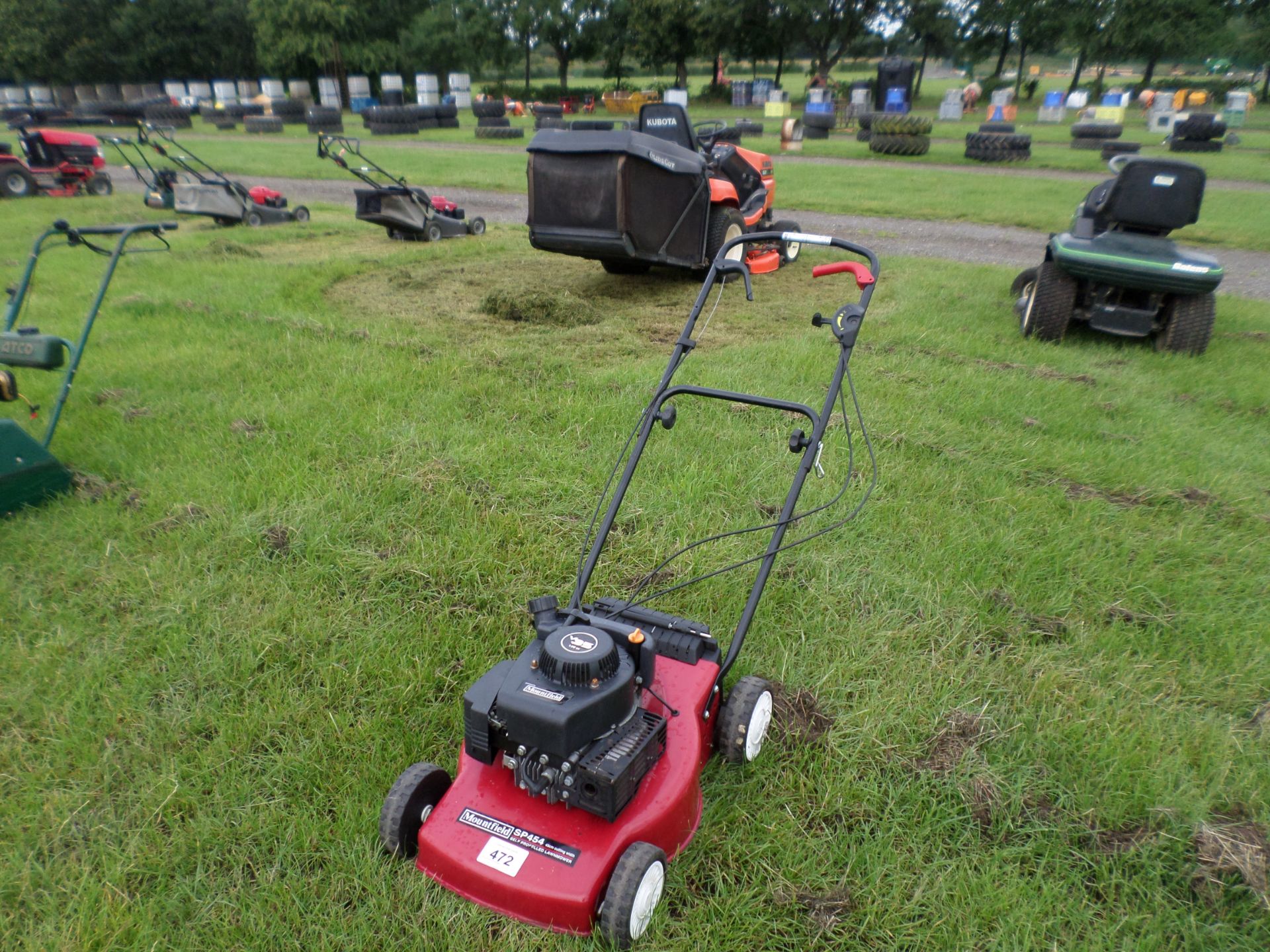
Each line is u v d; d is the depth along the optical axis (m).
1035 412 6.39
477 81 77.38
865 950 2.56
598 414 6.11
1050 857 2.89
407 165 23.69
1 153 17.86
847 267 3.60
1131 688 3.61
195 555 4.46
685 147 10.34
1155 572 4.40
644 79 79.88
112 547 4.52
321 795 3.02
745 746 3.04
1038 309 8.22
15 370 6.89
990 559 4.50
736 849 2.85
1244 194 19.27
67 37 57.22
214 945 2.54
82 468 5.34
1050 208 16.64
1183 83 59.78
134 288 9.83
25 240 13.05
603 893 2.36
